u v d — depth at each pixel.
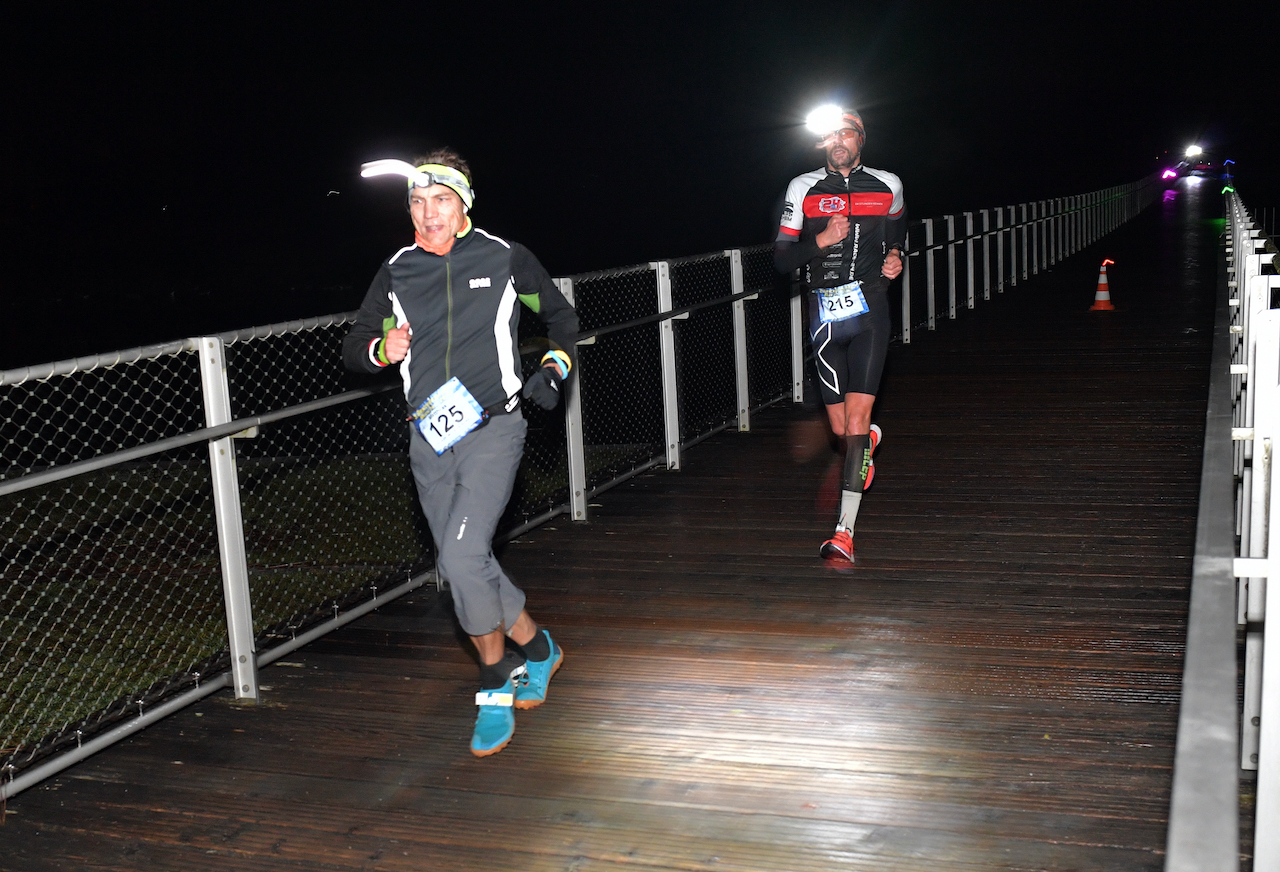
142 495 7.63
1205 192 64.00
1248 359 4.31
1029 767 3.26
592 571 5.31
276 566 6.48
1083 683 3.82
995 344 11.64
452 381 3.32
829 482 6.78
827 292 5.20
